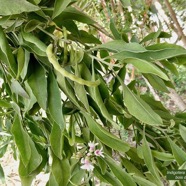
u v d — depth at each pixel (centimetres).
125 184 33
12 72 31
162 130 37
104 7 98
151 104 43
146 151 35
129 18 92
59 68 27
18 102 35
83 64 32
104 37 85
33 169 32
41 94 30
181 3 115
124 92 32
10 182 151
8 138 55
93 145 36
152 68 28
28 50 31
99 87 33
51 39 32
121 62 30
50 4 34
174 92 101
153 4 90
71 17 34
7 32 31
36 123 39
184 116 42
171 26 98
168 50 30
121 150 32
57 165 33
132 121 40
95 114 36
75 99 31
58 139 32
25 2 25
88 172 40
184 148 39
